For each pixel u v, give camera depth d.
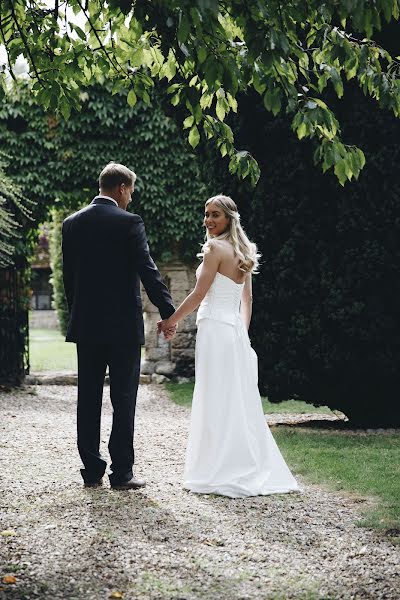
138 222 4.78
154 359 13.23
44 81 4.42
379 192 6.95
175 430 7.61
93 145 12.48
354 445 6.59
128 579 3.26
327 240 7.22
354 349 7.20
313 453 6.18
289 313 7.51
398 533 3.95
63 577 3.27
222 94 4.33
